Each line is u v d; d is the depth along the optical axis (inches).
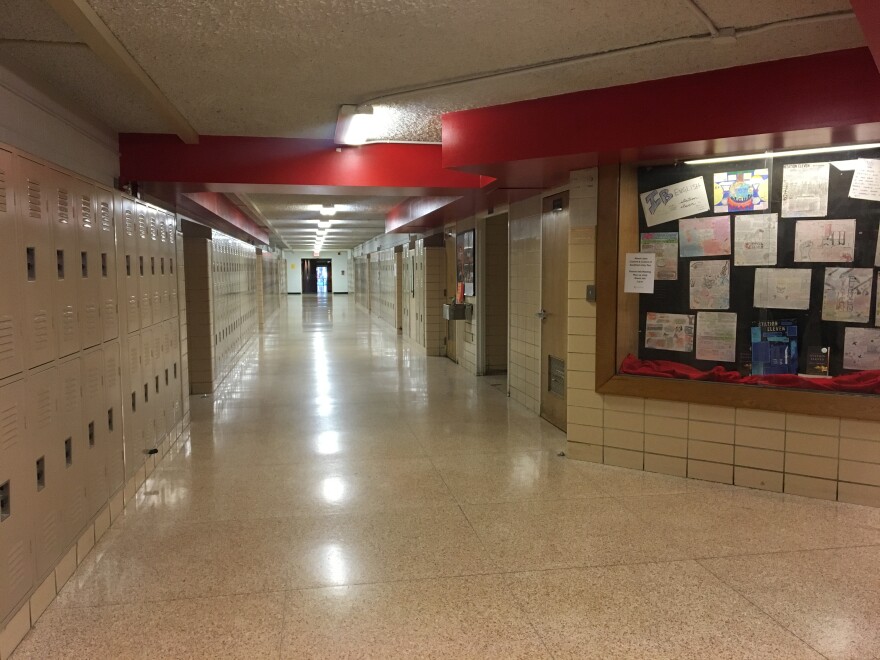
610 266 164.2
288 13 98.1
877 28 77.6
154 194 209.3
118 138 176.1
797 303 146.2
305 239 807.7
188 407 219.8
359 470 169.0
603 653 87.9
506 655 87.4
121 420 142.2
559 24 105.4
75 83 131.0
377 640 91.0
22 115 119.0
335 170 189.0
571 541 123.7
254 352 419.5
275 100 146.9
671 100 134.0
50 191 106.9
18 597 91.0
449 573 111.0
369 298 836.6
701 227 155.4
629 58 121.3
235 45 112.0
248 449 189.9
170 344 192.9
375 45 113.1
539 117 148.8
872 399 136.6
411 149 193.0
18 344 93.8
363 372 335.6
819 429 143.4
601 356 167.8
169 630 93.7
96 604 101.2
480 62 123.3
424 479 161.2
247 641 90.7
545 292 223.3
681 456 160.9
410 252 487.5
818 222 142.6
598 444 172.9
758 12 102.0
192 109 153.8
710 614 97.5
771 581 107.6
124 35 106.5
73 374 115.1
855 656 86.8
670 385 158.7
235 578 109.5
